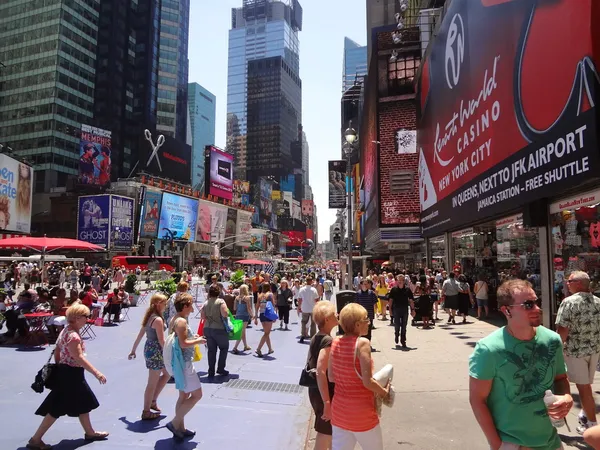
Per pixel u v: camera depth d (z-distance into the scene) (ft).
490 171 46.26
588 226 31.60
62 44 288.51
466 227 62.23
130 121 329.31
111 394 23.52
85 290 50.14
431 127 74.90
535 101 35.81
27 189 141.69
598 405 19.65
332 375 11.94
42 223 216.13
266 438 17.84
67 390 16.60
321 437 13.75
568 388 8.73
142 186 213.05
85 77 302.86
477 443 16.51
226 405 22.15
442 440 16.83
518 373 8.27
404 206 102.12
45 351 35.04
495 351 8.46
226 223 305.94
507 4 41.29
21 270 112.57
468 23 52.47
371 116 121.90
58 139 281.54
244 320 36.50
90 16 309.42
